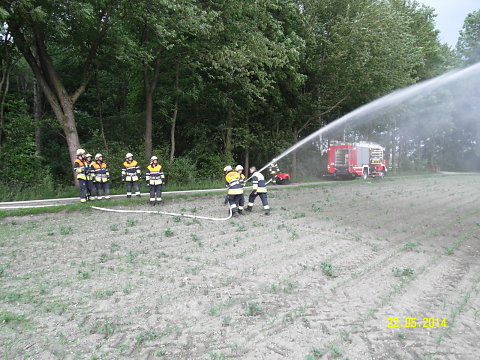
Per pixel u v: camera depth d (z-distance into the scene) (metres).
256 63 17.22
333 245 7.23
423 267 5.98
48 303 4.42
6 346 3.47
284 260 6.21
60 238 7.52
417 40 27.53
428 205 12.98
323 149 29.17
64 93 14.76
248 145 22.23
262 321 4.05
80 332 3.77
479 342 3.77
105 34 14.34
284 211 11.24
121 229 8.42
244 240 7.50
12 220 9.33
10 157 14.36
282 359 3.32
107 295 4.67
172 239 7.51
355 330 3.89
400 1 26.20
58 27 12.21
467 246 7.51
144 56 14.57
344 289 5.02
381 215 10.73
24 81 21.42
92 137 19.17
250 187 18.61
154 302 4.49
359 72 21.50
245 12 16.59
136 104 22.16
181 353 3.40
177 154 23.06
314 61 22.25
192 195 14.81
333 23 21.66
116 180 16.69
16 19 12.79
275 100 21.44
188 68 19.36
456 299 4.80
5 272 5.45
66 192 14.36
